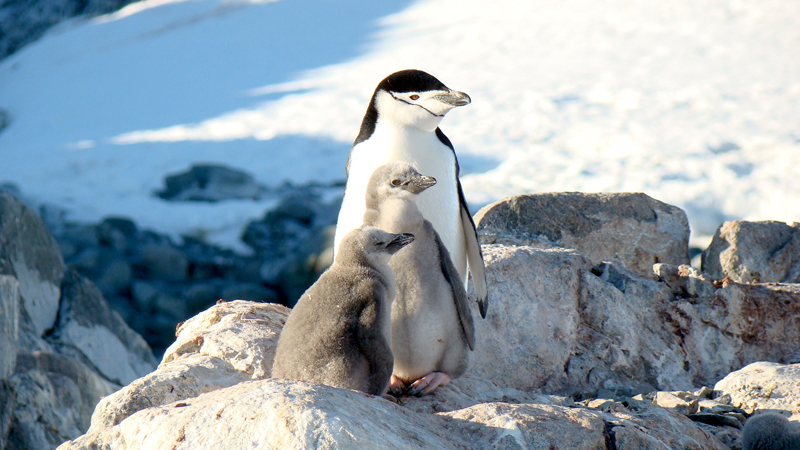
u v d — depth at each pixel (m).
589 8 74.69
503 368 7.96
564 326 8.26
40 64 86.06
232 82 70.31
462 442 4.75
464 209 7.56
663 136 39.72
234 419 4.18
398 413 4.67
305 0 97.56
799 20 60.59
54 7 106.88
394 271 5.89
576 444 4.81
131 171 44.59
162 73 76.38
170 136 52.72
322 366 5.16
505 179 36.47
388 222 6.01
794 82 47.31
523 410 5.07
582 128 43.53
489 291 8.20
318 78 66.81
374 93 7.60
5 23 104.75
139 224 36.22
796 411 6.46
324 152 45.97
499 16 77.56
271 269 29.56
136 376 15.45
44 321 14.61
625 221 11.09
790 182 31.61
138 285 27.92
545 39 68.12
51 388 12.00
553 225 10.96
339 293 5.30
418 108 7.25
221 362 6.35
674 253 11.22
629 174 34.41
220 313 7.55
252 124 53.94
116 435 4.58
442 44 71.88
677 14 67.88
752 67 51.88
